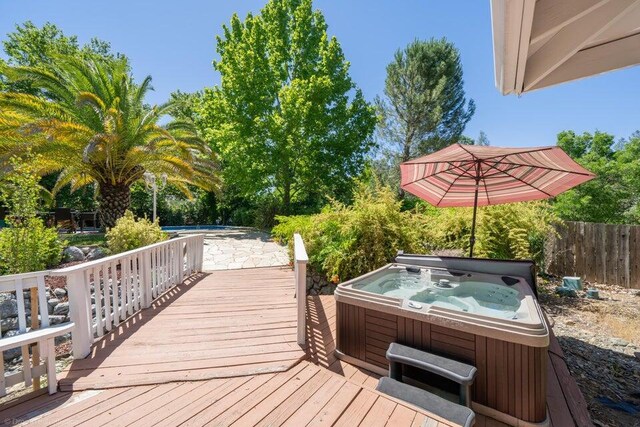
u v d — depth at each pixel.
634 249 5.87
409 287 3.80
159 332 3.30
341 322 2.88
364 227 5.40
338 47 13.60
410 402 2.14
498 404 2.08
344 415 1.99
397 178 16.69
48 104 7.00
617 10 1.42
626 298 5.45
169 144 8.77
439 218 6.40
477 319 2.18
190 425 1.89
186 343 3.04
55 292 4.87
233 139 13.09
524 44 1.47
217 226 17.19
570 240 6.64
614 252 6.09
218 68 14.03
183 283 5.50
